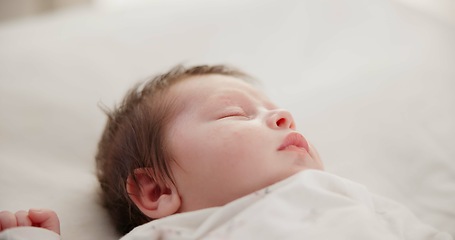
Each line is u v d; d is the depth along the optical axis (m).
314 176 0.77
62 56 1.48
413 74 1.37
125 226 0.93
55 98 1.34
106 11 1.81
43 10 2.27
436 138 1.16
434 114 1.23
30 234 0.76
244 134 0.81
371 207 0.80
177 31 1.61
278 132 0.82
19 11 2.25
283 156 0.80
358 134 1.21
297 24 1.65
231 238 0.68
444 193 1.01
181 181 0.82
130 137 0.92
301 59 1.55
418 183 1.06
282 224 0.69
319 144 1.19
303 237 0.68
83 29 1.63
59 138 1.23
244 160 0.79
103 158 1.01
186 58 1.54
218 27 1.64
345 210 0.73
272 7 1.70
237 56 1.56
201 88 0.92
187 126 0.86
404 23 1.62
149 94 0.98
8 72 1.41
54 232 0.79
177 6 1.75
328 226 0.70
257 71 1.50
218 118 0.85
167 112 0.90
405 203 1.01
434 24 1.62
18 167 1.10
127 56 1.52
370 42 1.56
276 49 1.58
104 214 0.97
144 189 0.87
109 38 1.57
